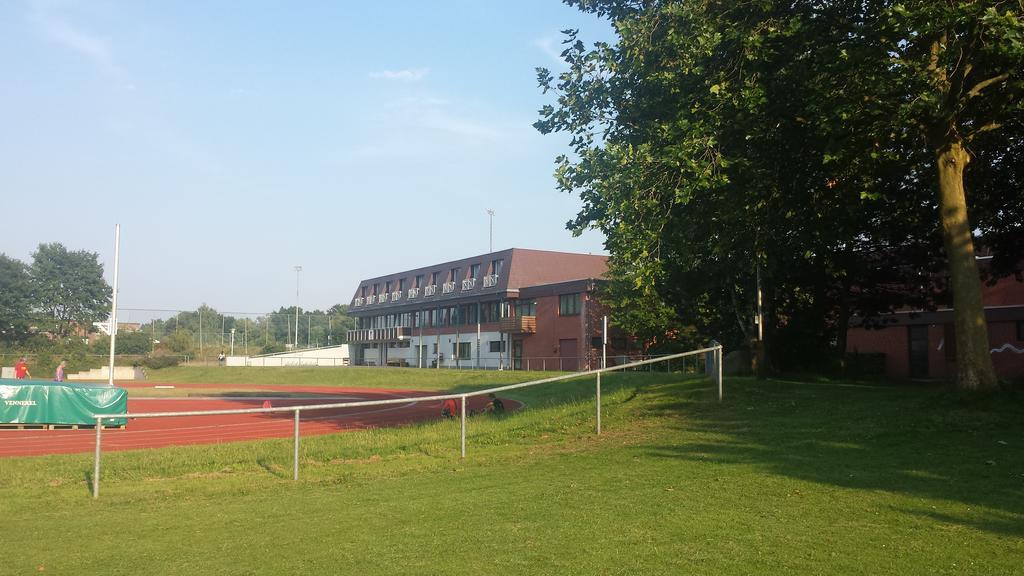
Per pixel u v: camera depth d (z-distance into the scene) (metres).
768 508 8.93
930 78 14.58
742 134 16.31
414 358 78.94
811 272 23.69
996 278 24.27
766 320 25.31
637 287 16.78
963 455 11.38
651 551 7.32
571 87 17.69
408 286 80.94
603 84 17.59
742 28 16.00
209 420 27.23
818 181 18.50
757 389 19.53
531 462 13.37
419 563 7.16
